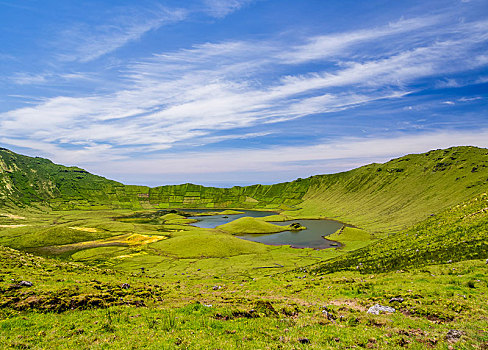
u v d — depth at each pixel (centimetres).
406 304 2577
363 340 1744
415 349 1606
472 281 3116
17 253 5203
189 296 3522
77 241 15700
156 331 1859
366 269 5616
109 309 2452
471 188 19812
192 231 19625
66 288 2948
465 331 1844
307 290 3966
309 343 1711
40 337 1758
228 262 10969
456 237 5838
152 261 11169
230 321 2123
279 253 13125
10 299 2422
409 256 5647
